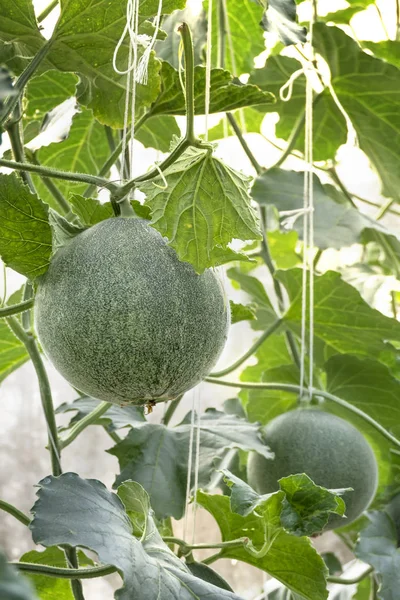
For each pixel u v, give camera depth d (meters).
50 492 1.09
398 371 2.03
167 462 1.60
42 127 1.48
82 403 1.78
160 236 1.08
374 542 1.71
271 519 1.22
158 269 1.04
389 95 1.93
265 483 1.67
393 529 1.75
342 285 1.79
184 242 1.06
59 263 1.08
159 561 1.12
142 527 1.33
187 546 1.38
